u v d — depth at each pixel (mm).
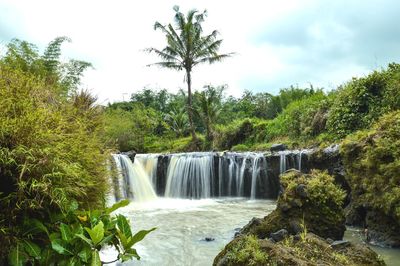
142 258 5941
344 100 14914
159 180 16547
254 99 36562
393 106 12914
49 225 2658
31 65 6707
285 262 4062
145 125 30281
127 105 34125
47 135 2592
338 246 4812
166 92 44469
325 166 12273
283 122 20500
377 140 7465
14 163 2451
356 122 14078
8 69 3066
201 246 6695
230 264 4395
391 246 6605
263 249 4391
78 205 3047
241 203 13250
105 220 2857
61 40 9867
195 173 16391
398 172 6777
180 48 27156
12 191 2512
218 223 8906
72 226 2689
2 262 2418
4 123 2422
